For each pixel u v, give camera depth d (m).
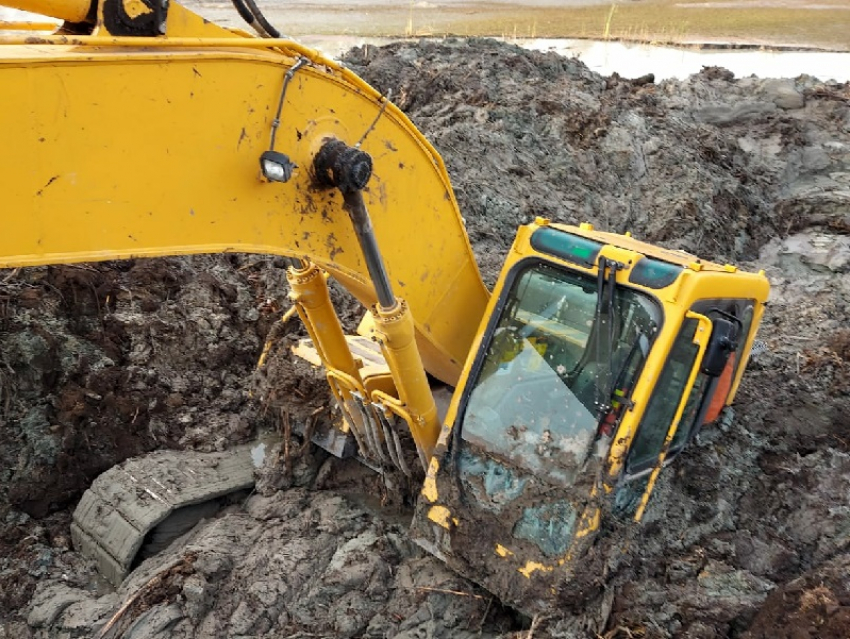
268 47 3.62
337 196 4.06
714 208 9.59
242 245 3.74
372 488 5.88
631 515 4.72
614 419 4.49
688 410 5.02
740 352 5.58
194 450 6.34
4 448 5.96
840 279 9.15
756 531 5.49
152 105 3.31
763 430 6.42
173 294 7.29
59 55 3.03
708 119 11.41
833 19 22.03
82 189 3.22
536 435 4.69
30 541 5.65
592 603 4.56
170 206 3.47
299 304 4.88
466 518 4.79
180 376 6.79
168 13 3.34
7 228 3.09
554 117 10.14
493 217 8.73
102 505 5.58
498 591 4.66
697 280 4.43
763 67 16.81
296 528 5.54
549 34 19.45
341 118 4.02
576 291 4.75
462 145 9.29
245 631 4.87
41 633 5.03
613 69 16.39
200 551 5.24
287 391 6.06
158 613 4.91
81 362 6.41
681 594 4.75
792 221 10.15
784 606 4.62
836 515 5.52
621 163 9.79
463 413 4.87
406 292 4.70
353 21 19.83
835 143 11.13
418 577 5.07
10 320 6.29
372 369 5.43
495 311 4.92
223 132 3.55
